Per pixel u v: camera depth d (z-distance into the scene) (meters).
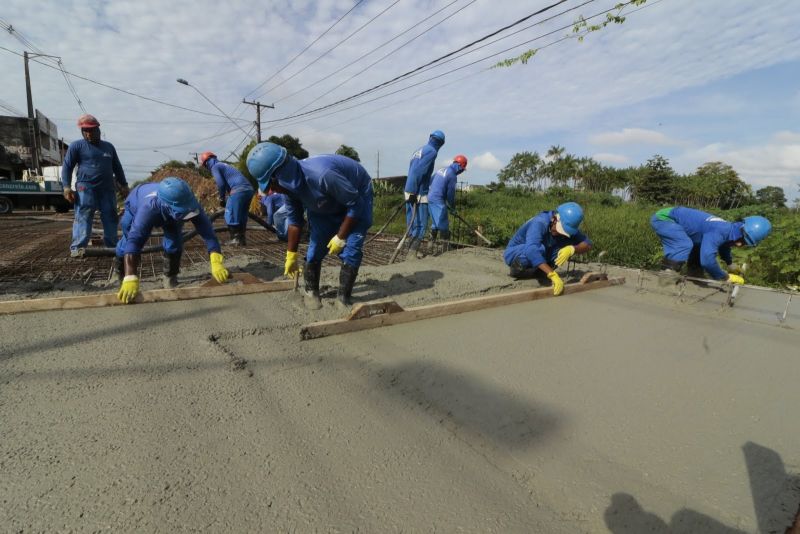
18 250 6.57
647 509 1.44
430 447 1.74
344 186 2.92
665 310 3.91
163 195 2.94
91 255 4.41
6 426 1.77
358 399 2.10
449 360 2.60
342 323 2.95
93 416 1.86
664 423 1.98
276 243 7.99
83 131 4.30
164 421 1.85
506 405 2.10
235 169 6.77
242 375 2.29
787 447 1.82
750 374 2.57
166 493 1.44
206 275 4.62
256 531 1.30
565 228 4.27
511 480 1.56
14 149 24.52
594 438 1.84
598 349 2.88
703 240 4.39
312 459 1.64
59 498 1.40
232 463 1.60
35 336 2.66
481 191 28.38
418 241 6.43
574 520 1.39
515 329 3.23
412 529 1.33
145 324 2.93
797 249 5.52
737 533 1.35
